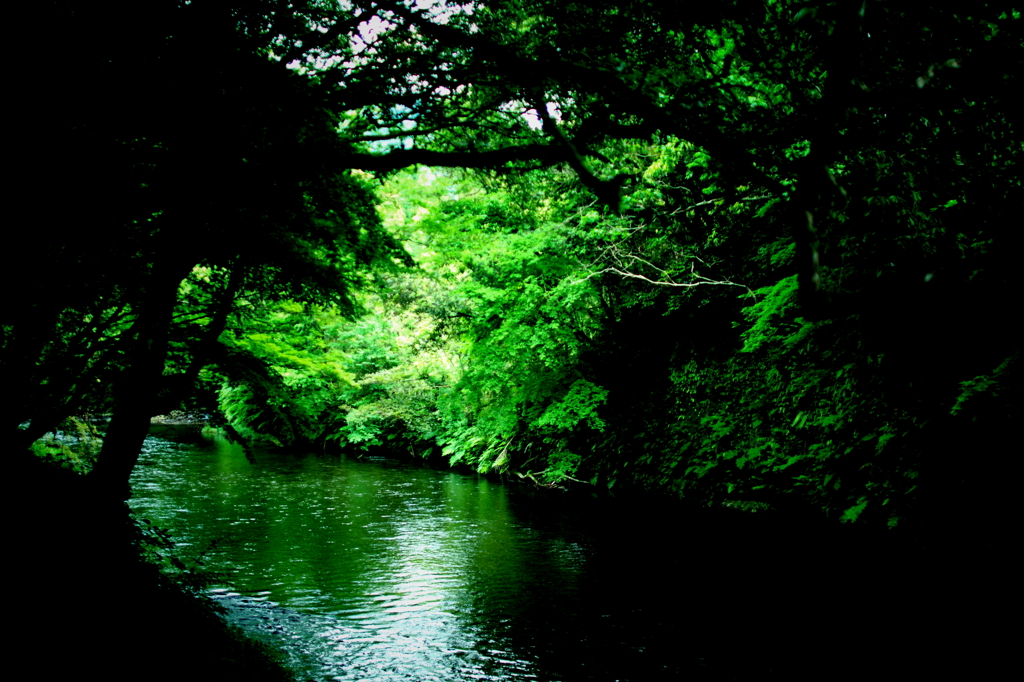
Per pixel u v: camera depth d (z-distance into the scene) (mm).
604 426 18984
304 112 4562
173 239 4992
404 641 7734
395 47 4406
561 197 12859
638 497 17828
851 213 7812
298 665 6805
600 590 9750
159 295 5609
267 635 7539
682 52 4605
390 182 9445
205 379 11430
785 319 13219
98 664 4578
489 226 12305
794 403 13602
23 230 3486
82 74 3445
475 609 8922
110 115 3719
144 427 7129
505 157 4105
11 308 4125
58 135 3453
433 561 11336
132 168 4004
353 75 4496
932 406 10172
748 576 10320
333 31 4598
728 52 5043
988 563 8969
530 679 6816
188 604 7020
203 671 5434
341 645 7523
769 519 13859
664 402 18375
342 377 15680
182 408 10609
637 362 19219
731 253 15734
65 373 6941
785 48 4348
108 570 5734
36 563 5059
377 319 25922
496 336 17531
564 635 8008
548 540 12945
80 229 3939
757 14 4199
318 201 6148
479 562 11289
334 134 5016
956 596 8805
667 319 18641
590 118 4090
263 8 4316
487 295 17031
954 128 4367
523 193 6332
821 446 12961
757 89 5016
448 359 24109
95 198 3779
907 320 9617
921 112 4047
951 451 9859
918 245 7422
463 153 4113
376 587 9812
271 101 4391
